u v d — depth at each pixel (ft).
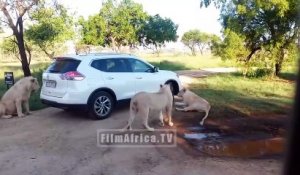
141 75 24.47
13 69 61.82
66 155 16.12
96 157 15.83
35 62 71.72
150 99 19.63
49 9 41.70
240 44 48.85
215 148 17.03
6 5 34.22
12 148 17.19
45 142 18.02
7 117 23.67
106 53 23.61
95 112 21.89
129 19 98.27
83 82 21.26
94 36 92.79
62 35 54.24
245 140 18.34
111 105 22.70
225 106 26.68
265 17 47.57
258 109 25.91
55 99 21.67
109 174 13.98
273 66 49.67
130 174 13.94
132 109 19.67
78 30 91.30
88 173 14.10
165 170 14.26
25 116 24.03
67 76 21.22
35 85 24.54
